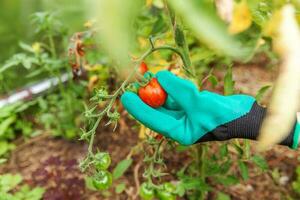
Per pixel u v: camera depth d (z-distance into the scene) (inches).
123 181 59.1
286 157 59.9
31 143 67.2
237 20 17.0
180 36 35.0
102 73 59.7
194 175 51.8
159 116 30.8
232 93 38.7
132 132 65.7
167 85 30.7
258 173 58.0
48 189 59.6
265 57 77.5
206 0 14.1
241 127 30.4
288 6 16.0
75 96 66.6
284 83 14.0
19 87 75.8
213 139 31.7
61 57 67.9
